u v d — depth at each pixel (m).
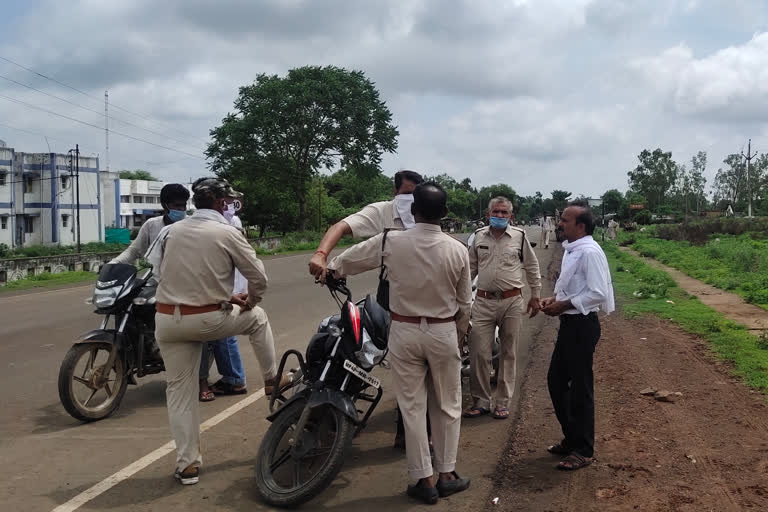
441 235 4.13
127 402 6.26
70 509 3.93
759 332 9.12
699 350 8.11
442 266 4.02
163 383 7.01
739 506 3.80
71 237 53.06
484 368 5.80
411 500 4.11
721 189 97.44
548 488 4.21
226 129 54.84
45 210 51.47
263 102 54.38
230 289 4.57
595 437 5.09
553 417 5.72
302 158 57.38
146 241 6.19
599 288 4.40
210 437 5.25
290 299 13.89
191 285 4.34
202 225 4.46
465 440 5.19
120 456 4.82
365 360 4.32
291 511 3.94
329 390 4.14
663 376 6.84
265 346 5.50
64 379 5.39
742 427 5.18
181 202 6.13
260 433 5.35
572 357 4.53
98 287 5.71
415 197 4.13
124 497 4.11
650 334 9.23
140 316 5.95
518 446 5.03
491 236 5.75
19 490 4.20
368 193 85.25
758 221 40.12
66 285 19.39
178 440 4.32
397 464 4.74
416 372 4.10
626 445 4.88
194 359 4.45
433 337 4.04
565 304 4.51
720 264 20.17
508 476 4.45
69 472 4.51
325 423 4.42
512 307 5.69
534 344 8.77
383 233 4.18
